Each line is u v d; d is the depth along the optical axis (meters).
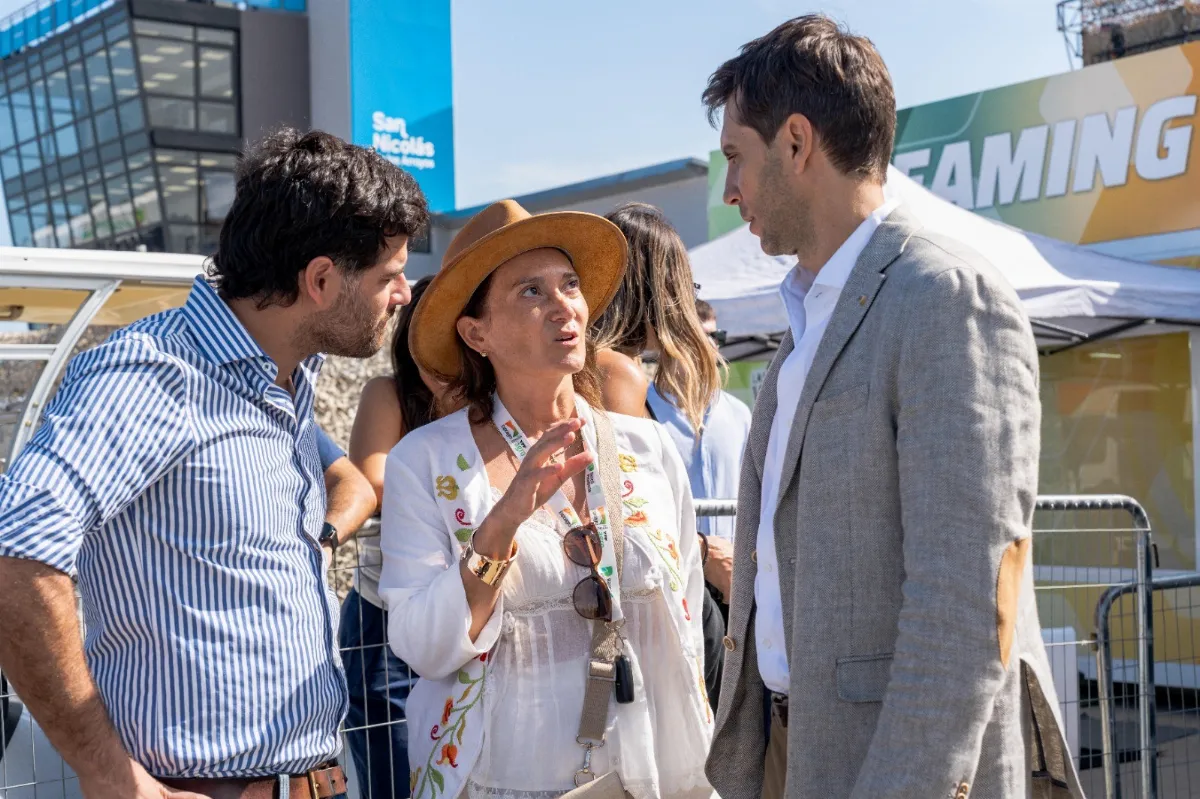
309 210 1.71
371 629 2.74
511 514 1.87
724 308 7.22
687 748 2.13
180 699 1.64
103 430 1.54
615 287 2.33
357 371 8.81
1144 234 8.65
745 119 1.81
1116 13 11.02
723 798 2.01
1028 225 9.35
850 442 1.68
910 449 1.57
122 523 1.62
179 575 1.64
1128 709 3.98
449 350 2.23
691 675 2.12
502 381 2.21
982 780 1.60
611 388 2.70
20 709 2.37
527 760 1.98
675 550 2.18
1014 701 1.63
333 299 1.77
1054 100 9.16
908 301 1.63
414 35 22.83
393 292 1.87
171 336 1.68
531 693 2.00
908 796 1.48
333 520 2.43
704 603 2.67
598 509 2.10
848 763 1.66
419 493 2.10
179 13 23.91
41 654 1.48
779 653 1.89
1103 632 3.84
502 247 2.09
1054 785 1.76
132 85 24.55
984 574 1.49
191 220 25.80
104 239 26.89
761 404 2.04
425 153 22.48
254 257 1.73
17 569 1.46
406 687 2.73
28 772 2.32
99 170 26.08
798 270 2.01
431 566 2.04
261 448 1.73
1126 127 8.71
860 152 1.76
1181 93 8.40
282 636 1.72
